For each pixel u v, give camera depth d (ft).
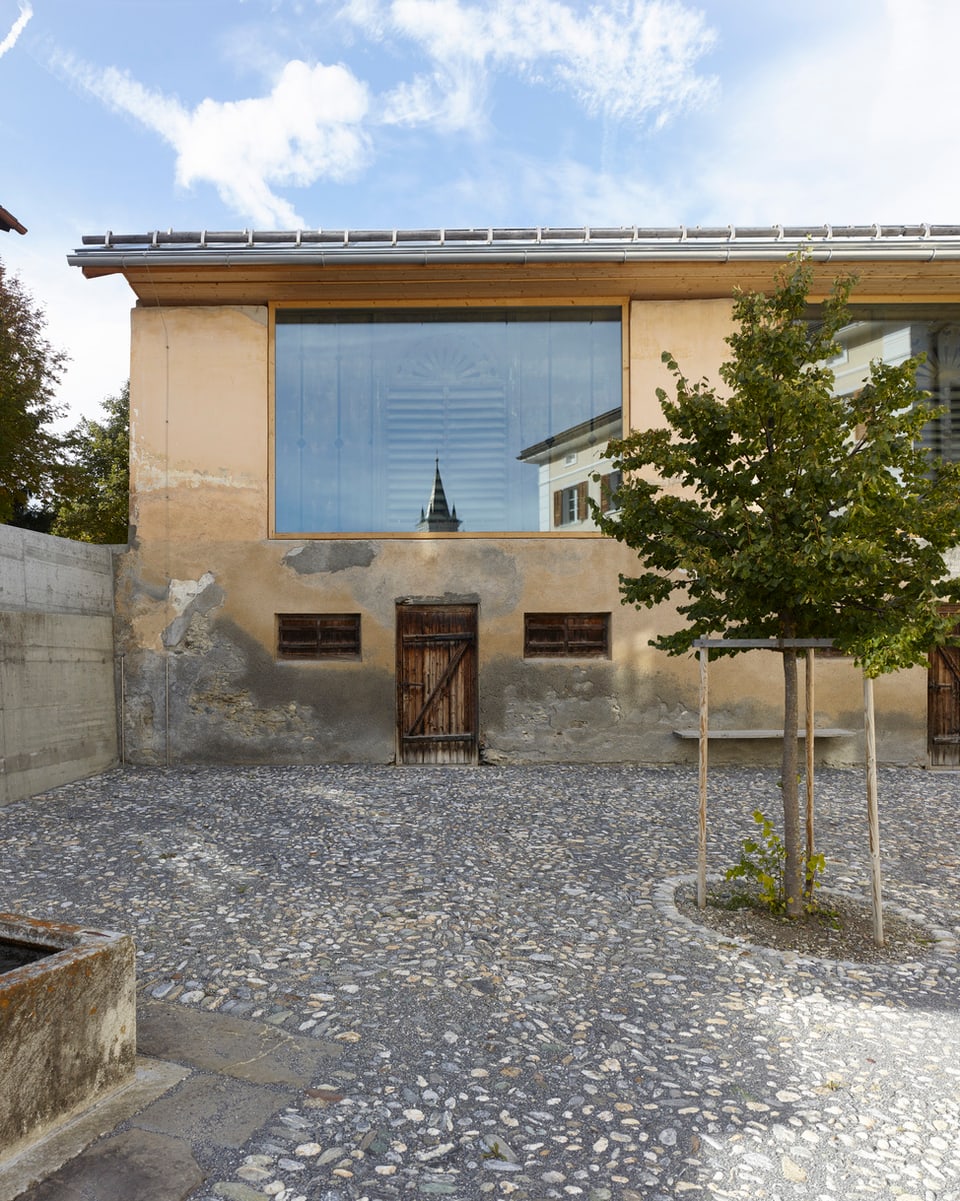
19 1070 8.08
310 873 17.81
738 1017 11.51
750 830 21.88
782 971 13.14
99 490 89.30
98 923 14.80
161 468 31.83
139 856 19.08
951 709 32.17
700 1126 8.86
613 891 16.78
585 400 32.78
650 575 17.51
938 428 32.78
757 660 31.60
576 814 23.39
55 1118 8.48
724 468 16.55
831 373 15.30
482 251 29.30
